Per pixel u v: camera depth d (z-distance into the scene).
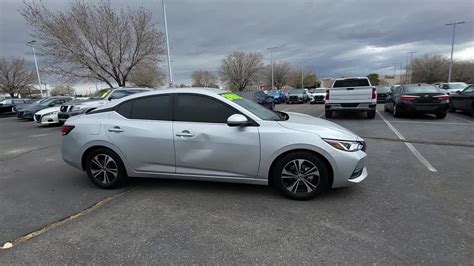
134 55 22.78
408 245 2.67
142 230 3.08
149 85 28.95
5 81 49.81
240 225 3.13
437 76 63.88
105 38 21.50
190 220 3.27
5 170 5.61
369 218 3.20
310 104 27.83
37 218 3.43
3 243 2.90
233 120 3.58
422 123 10.36
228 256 2.58
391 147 6.64
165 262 2.51
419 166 5.07
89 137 4.19
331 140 3.56
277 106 25.50
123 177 4.24
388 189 4.02
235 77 60.25
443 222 3.06
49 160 6.38
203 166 3.87
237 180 3.84
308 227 3.05
